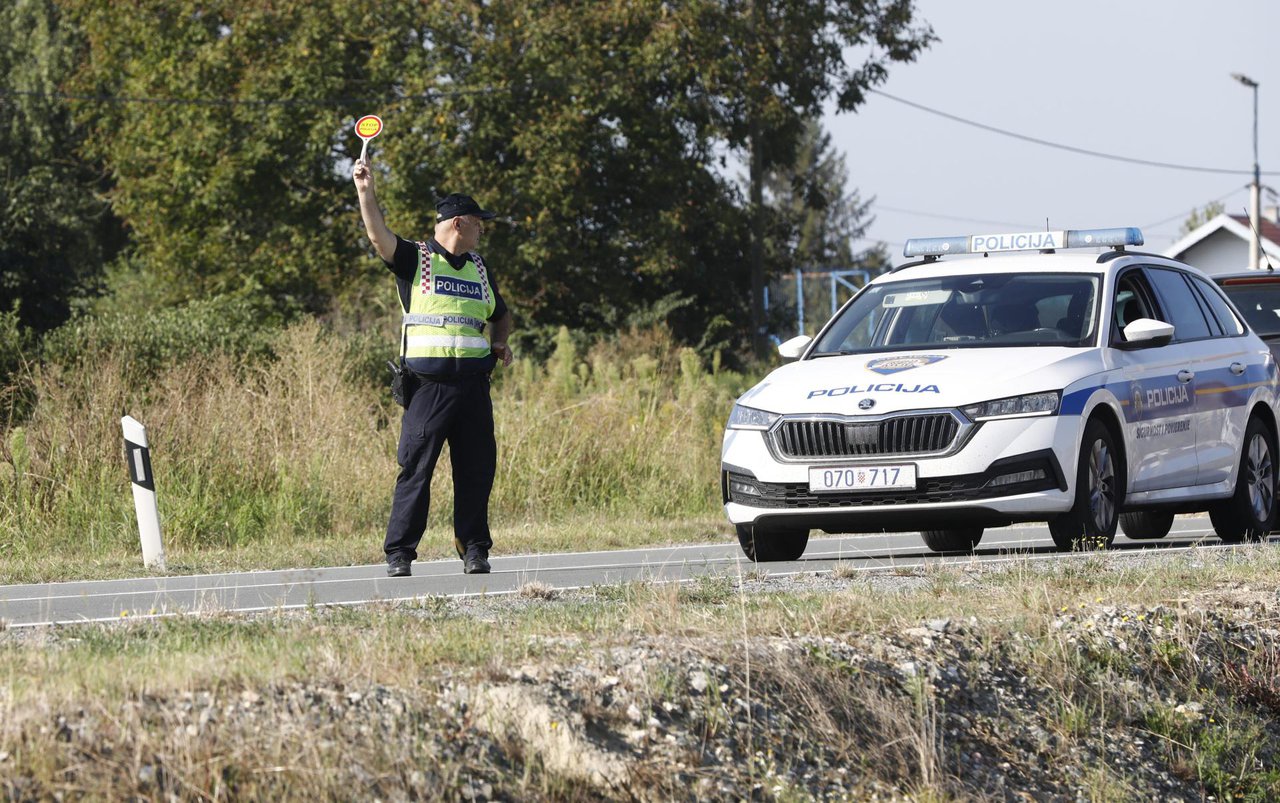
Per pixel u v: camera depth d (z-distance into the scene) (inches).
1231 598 934.4
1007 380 1223.5
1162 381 1355.8
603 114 5236.2
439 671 668.7
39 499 1804.9
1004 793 718.5
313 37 5073.8
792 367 1349.7
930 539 1556.3
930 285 1407.5
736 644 733.3
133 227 6550.2
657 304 5423.2
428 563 1403.8
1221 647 877.2
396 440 2126.0
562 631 780.6
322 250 5211.6
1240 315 1590.8
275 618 873.5
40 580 1408.7
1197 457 1408.7
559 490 2119.8
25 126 6835.6
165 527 1766.7
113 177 6181.1
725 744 665.6
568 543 1633.9
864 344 1375.5
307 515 1873.8
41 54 6825.8
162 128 5349.4
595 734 641.6
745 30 5339.6
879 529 1235.9
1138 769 773.9
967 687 771.4
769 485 1254.3
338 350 2369.6
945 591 939.3
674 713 669.3
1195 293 1510.8
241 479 1908.2
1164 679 843.4
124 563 1529.3
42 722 554.9
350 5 5054.1
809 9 5561.0
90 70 5876.0
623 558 1456.7
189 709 585.3
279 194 5329.7
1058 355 1268.5
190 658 666.8
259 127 5162.4
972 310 1362.0
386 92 5157.5
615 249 5324.8
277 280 5324.8
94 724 560.4
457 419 1181.7
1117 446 1291.8
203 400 2033.7
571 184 5014.8
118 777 534.6
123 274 6176.2
